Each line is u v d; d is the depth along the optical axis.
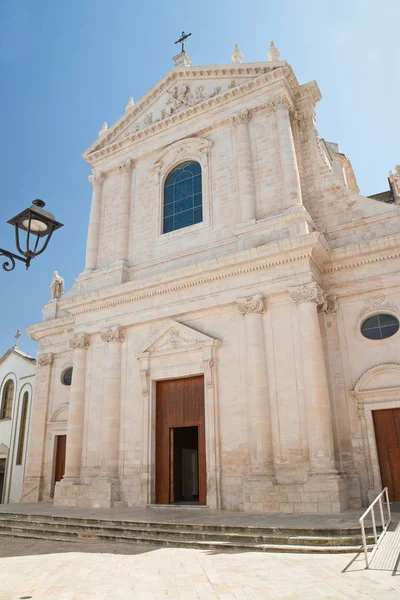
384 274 19.86
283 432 18.48
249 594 8.35
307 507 16.59
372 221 21.23
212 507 18.95
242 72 25.53
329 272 21.02
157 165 26.80
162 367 22.28
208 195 24.42
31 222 8.81
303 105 24.91
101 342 24.67
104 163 29.22
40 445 27.86
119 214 26.98
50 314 31.62
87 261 27.00
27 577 10.16
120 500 21.31
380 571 9.57
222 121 25.11
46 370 29.64
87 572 10.46
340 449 18.61
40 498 26.61
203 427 20.86
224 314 21.41
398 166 22.47
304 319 18.94
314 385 17.97
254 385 19.12
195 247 23.72
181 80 27.73
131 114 28.92
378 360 19.12
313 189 23.12
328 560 10.73
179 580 9.49
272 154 23.17
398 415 18.36
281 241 19.78
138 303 23.88
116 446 22.28
